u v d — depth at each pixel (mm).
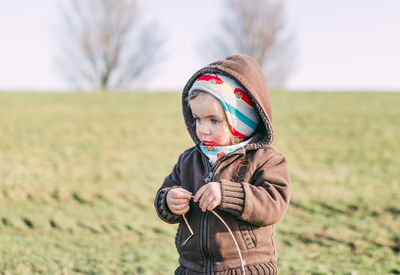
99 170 7996
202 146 2027
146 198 6348
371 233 4715
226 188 1731
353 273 3543
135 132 12617
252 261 1818
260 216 1734
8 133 11773
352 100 19250
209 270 1839
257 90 1888
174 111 16984
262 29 44781
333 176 7352
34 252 4086
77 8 41281
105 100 20094
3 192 6406
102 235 4852
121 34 43312
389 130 12219
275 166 1903
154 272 3660
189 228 1863
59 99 20078
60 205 5988
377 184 6742
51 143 10703
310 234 4746
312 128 12969
